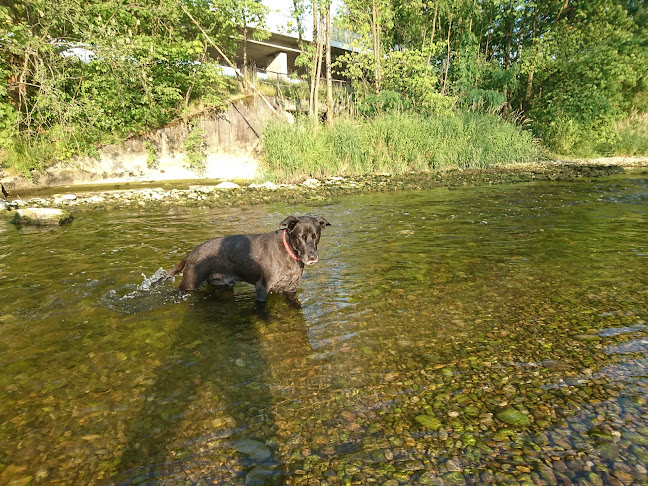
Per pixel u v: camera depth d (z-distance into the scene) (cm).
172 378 298
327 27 1953
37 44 1389
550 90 2564
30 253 640
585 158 2400
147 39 1727
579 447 219
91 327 388
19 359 328
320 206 1041
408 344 343
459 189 1286
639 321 367
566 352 320
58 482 203
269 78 2655
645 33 2561
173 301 461
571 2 2714
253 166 1962
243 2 1995
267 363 319
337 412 256
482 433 233
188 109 1855
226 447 227
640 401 256
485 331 362
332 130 1820
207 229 796
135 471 210
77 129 1622
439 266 548
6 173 1468
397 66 2194
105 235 761
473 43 2578
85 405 267
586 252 591
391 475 204
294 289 479
